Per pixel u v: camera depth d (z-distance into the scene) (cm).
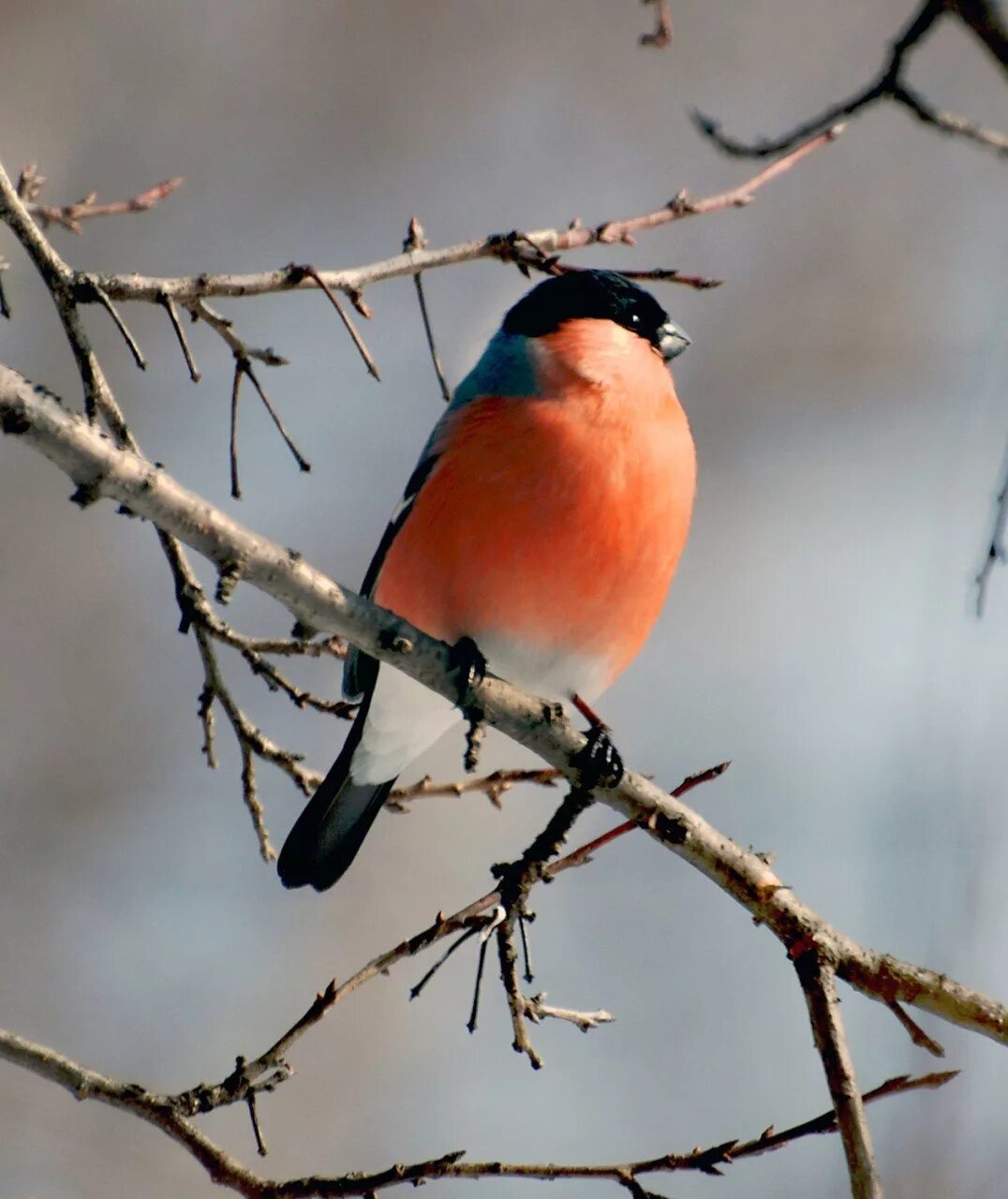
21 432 573
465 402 874
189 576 748
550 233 783
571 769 689
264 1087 647
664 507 845
